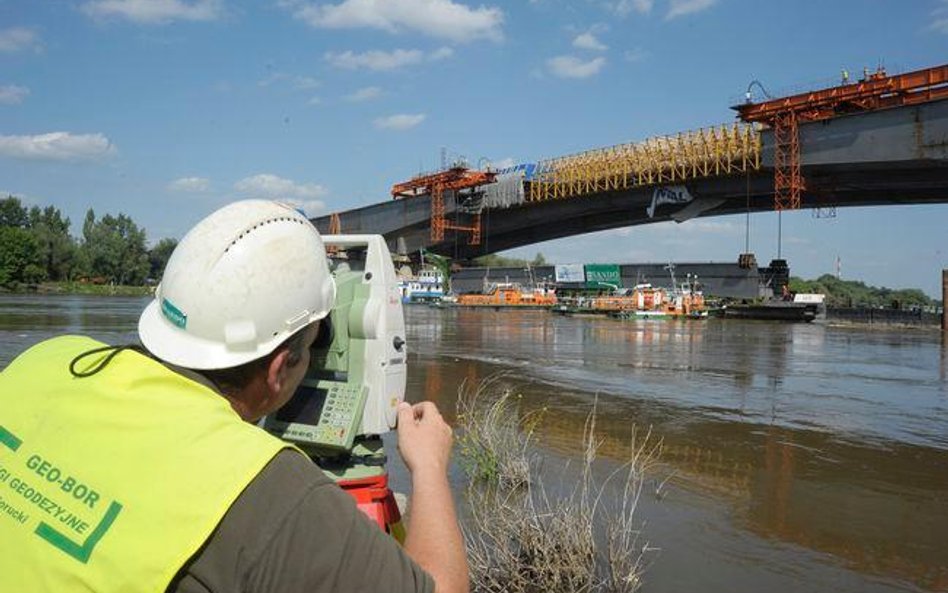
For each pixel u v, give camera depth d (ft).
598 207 223.51
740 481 22.40
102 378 4.45
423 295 246.47
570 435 28.73
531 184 227.40
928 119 126.11
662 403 37.32
